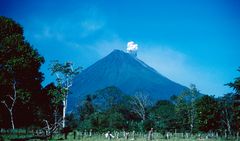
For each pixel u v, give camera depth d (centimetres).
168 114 8612
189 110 8512
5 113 7150
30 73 6744
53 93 7375
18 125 7506
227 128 7350
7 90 6675
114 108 11100
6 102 6988
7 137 5619
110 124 8731
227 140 6550
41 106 7569
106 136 6631
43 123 7706
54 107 7706
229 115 7144
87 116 10675
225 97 7281
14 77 6581
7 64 6281
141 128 8494
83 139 5991
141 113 11794
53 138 5950
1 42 6384
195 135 8069
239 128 6594
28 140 5366
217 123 7081
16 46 6438
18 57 6444
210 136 7538
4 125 7300
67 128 6612
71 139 5916
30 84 6931
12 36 6469
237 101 5822
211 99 7150
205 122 6981
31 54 6612
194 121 8381
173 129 8550
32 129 8381
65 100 7650
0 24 6575
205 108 7044
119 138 6538
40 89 7306
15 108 7169
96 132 8531
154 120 8619
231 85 5688
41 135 6284
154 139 6312
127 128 8738
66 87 7775
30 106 7281
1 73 6284
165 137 6912
